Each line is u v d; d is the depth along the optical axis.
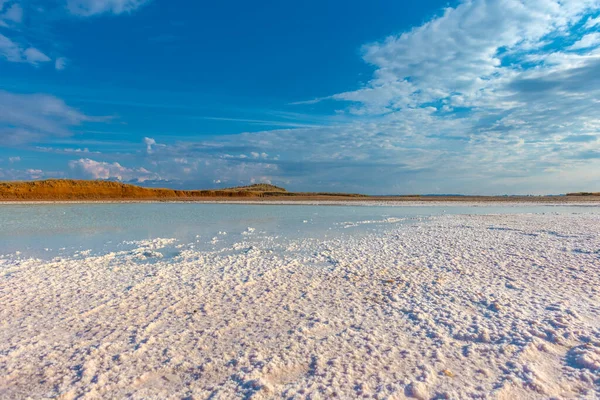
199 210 32.78
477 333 4.93
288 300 6.58
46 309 6.17
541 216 25.30
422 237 14.70
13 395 3.64
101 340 4.90
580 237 13.83
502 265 9.21
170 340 4.88
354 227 18.66
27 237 14.98
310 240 14.08
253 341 4.83
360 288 7.34
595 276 7.95
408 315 5.77
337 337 4.92
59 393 3.64
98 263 9.93
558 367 4.06
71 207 36.94
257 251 11.65
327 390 3.62
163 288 7.39
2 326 5.43
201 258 10.53
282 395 3.56
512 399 3.47
